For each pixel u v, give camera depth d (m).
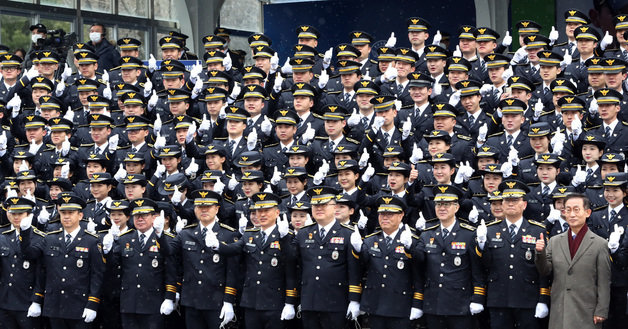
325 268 19.09
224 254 19.39
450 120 22.00
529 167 21.03
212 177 21.50
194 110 25.06
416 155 20.97
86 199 23.19
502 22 36.78
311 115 23.34
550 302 17.81
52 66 27.34
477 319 18.88
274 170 21.50
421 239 18.81
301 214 19.61
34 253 20.48
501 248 18.33
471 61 25.48
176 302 20.33
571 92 22.44
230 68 26.25
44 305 20.62
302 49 26.28
